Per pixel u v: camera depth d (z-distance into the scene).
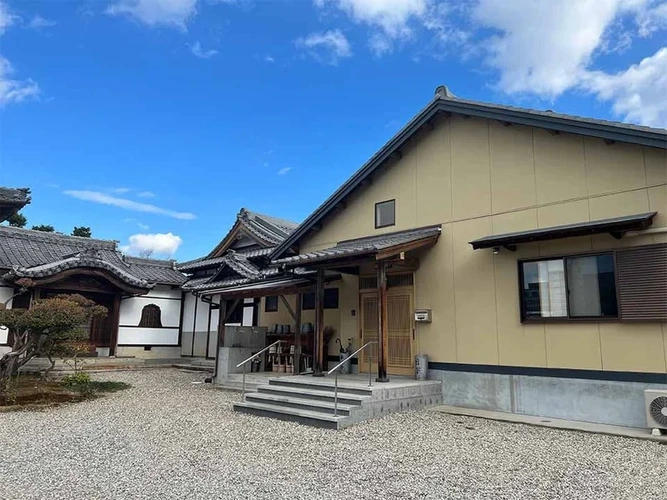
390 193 10.60
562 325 7.71
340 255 8.95
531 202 8.35
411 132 10.00
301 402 8.00
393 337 10.09
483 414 7.95
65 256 16.73
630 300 7.02
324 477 4.80
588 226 7.04
